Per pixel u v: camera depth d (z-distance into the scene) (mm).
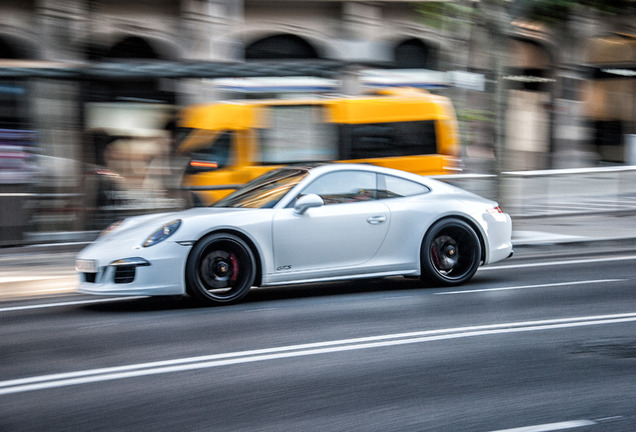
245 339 6059
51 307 7742
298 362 5355
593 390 4668
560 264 9898
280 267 7648
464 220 8359
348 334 6152
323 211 7809
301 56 19453
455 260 8312
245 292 7543
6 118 12312
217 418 4254
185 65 12633
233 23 18531
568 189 13516
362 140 13742
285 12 18938
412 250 8086
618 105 21688
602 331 6160
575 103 21266
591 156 21500
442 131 13992
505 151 12383
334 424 4141
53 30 17375
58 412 4395
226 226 7453
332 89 14297
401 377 4973
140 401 4562
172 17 18250
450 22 12094
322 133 13656
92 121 13688
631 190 14039
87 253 7496
